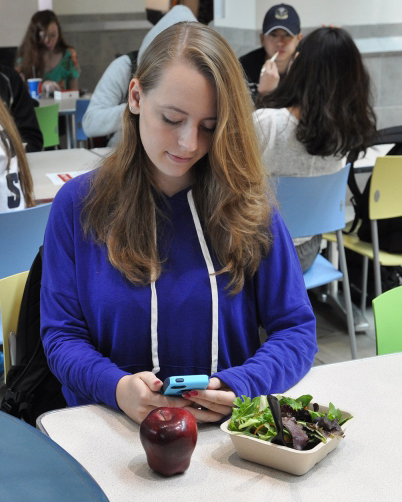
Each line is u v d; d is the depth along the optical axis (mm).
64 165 2920
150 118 1086
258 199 1206
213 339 1207
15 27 6023
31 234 1891
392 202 2633
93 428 1008
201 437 985
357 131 2234
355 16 5035
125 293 1178
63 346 1183
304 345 1202
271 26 3537
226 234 1196
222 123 1075
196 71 1050
